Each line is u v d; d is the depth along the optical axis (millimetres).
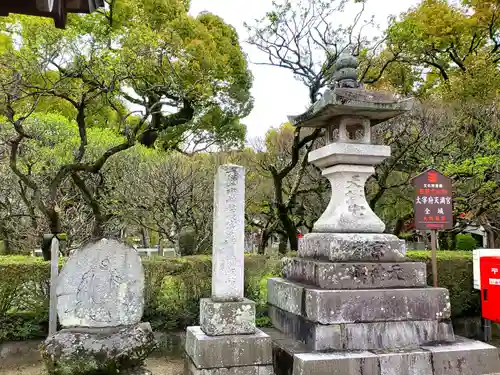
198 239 10773
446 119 11680
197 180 10891
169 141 18000
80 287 5230
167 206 10797
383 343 5438
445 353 5324
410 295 5641
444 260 8344
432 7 16766
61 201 9828
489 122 11406
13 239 11344
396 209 13289
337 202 6434
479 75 12891
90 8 4805
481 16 16391
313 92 10555
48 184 9953
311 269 5949
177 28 14141
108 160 10570
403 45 10719
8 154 9742
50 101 13172
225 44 17281
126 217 11148
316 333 5289
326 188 11602
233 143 16516
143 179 10594
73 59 7965
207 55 14148
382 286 5738
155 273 7441
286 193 12008
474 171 9609
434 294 5742
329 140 6699
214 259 5547
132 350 4754
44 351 4703
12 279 7012
